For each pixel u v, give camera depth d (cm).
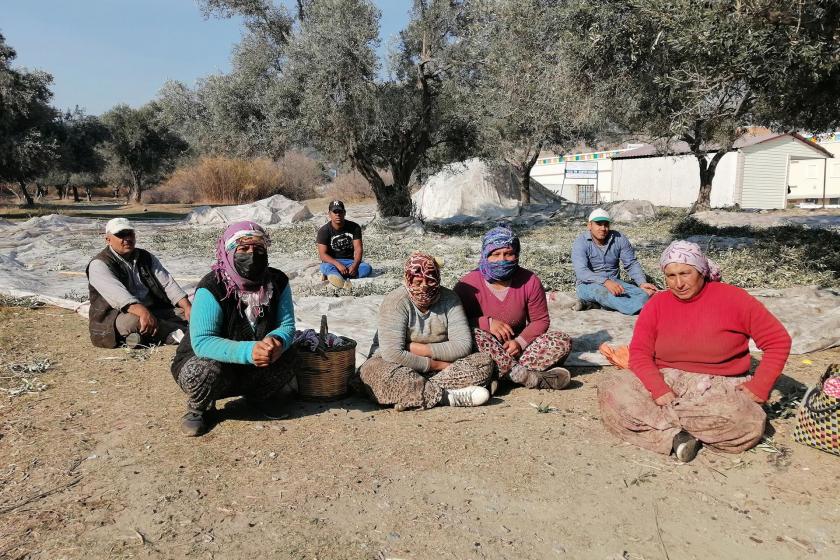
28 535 299
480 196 2656
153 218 2994
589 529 304
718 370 388
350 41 1611
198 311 409
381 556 282
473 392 459
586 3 786
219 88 1789
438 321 469
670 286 380
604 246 752
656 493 336
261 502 329
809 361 545
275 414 451
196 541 294
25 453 388
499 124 1998
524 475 355
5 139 2847
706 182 2372
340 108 1664
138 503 328
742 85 732
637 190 3616
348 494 337
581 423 430
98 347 626
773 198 3241
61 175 5438
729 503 325
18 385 514
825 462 365
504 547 289
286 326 431
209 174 4725
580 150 3931
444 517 314
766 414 399
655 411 387
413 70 1884
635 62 818
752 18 614
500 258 486
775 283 872
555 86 947
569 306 766
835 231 1545
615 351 517
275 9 1850
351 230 1012
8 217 2877
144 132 4853
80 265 1177
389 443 399
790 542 292
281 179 4853
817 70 638
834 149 3194
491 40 1334
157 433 417
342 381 479
